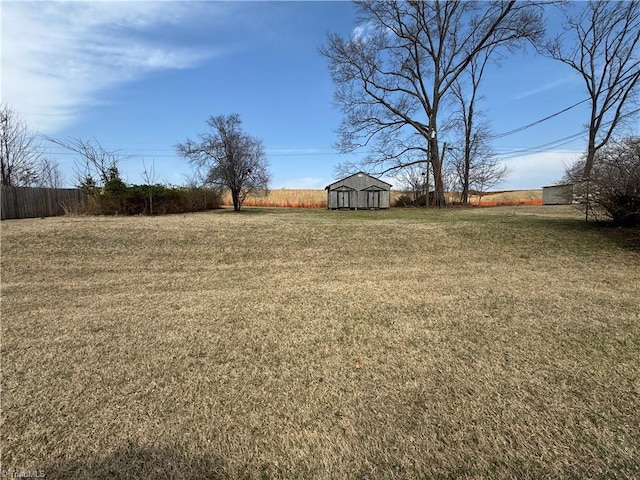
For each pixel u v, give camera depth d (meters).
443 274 4.91
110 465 1.50
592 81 20.39
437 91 22.30
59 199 14.34
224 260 5.79
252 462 1.52
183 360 2.45
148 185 15.36
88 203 14.17
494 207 19.81
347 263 5.62
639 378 2.14
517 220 9.42
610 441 1.60
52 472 1.47
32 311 3.50
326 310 3.50
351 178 25.67
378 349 2.60
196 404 1.93
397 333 2.90
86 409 1.88
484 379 2.15
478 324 3.07
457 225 8.53
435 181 22.59
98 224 8.66
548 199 24.22
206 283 4.55
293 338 2.82
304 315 3.35
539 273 4.84
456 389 2.05
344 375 2.23
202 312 3.46
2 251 5.88
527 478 1.41
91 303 3.76
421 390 2.04
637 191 6.38
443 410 1.85
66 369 2.33
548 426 1.71
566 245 6.31
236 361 2.44
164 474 1.45
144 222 9.45
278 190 41.25
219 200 22.58
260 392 2.04
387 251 6.34
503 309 3.44
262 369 2.32
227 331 2.98
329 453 1.56
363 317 3.28
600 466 1.46
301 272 5.10
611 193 6.86
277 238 7.18
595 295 3.83
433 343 2.69
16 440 1.65
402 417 1.80
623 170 6.59
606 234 6.84
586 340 2.70
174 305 3.69
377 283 4.51
